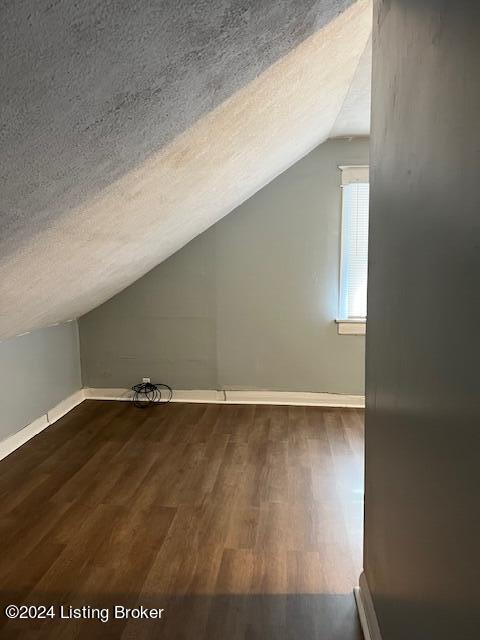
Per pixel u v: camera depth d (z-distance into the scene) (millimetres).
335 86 2506
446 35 887
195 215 3145
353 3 1513
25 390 3428
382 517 1499
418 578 1096
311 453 3221
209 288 4230
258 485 2787
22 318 2850
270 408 4172
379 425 1529
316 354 4238
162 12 841
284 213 4105
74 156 1200
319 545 2227
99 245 2338
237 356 4297
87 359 4387
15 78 781
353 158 3996
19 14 658
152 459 3133
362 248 4117
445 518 909
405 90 1191
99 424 3768
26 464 3062
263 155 2836
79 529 2348
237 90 1503
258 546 2219
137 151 1448
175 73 1107
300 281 4168
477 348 749
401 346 1244
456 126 836
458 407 835
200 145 1808
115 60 898
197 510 2521
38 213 1445
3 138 936
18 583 1971
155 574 2027
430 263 992
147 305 4289
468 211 783
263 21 1140
